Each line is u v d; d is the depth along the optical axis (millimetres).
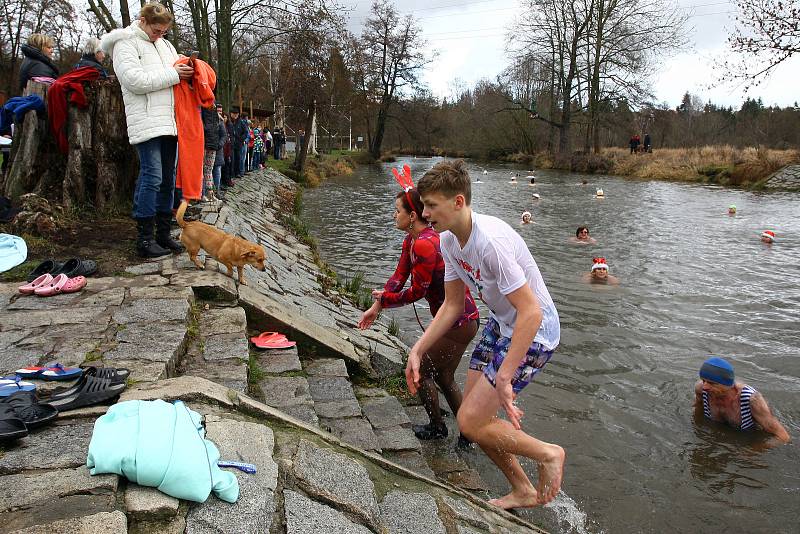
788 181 24469
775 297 8328
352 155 49594
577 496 3914
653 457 4406
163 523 2178
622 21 38344
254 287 5770
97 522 2066
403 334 6965
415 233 4469
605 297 8312
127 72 5516
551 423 4844
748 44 14938
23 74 7926
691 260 10812
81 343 3924
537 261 10742
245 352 4242
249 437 2834
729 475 4191
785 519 3744
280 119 34969
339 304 7230
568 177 33594
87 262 5441
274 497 2463
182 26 20641
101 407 2916
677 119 56312
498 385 3018
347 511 2598
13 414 2670
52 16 32094
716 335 6781
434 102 63656
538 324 3000
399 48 52781
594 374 5742
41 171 7727
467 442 4469
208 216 8375
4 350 3770
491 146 53344
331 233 13594
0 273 5352
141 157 5844
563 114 42625
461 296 3631
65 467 2389
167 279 5348
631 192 24250
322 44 25672
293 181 24312
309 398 4090
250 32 22203
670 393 5387
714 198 21859
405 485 3072
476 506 3211
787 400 5223
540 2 40656
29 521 2061
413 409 4957
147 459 2277
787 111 46562
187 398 3059
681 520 3719
